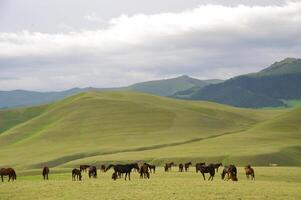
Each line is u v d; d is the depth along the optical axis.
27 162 161.00
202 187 47.97
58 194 45.03
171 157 136.12
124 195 42.78
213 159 133.12
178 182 53.59
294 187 49.78
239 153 138.12
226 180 57.50
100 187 49.25
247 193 43.78
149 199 40.34
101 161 135.00
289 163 132.38
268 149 144.25
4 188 50.78
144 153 149.38
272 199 40.88
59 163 155.88
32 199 42.81
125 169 58.88
